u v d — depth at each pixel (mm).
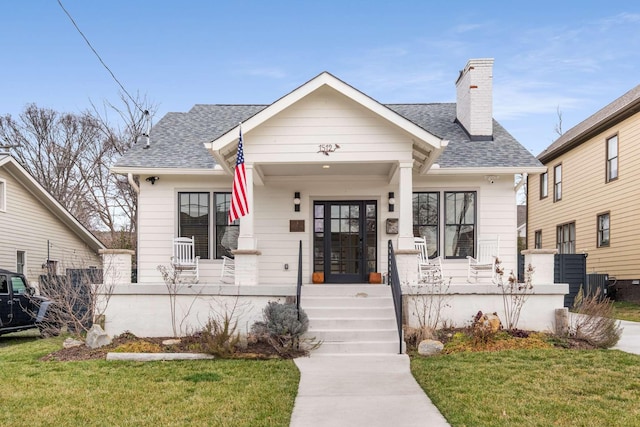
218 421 5102
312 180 12688
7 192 18672
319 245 12805
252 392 6125
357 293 10211
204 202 12836
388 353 8539
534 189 26719
